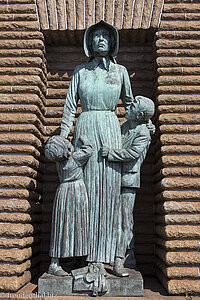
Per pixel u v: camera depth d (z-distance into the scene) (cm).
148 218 505
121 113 536
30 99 477
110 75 436
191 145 443
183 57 484
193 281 385
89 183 403
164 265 418
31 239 452
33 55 502
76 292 364
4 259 403
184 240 403
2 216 423
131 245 420
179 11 505
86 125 419
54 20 517
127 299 356
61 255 379
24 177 443
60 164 401
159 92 473
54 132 537
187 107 459
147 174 518
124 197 418
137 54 559
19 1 517
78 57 564
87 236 387
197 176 429
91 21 518
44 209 517
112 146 412
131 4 517
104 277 368
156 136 493
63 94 552
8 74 493
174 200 420
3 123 471
